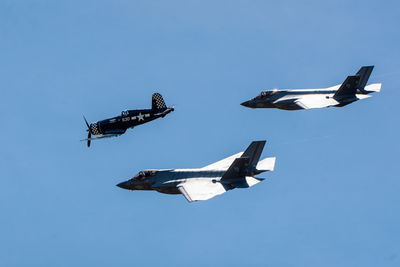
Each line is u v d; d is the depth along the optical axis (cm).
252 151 15738
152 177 16562
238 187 15300
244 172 15425
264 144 15650
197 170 16262
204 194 15062
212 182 15638
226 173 15388
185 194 15225
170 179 16250
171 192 16275
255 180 15562
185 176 16200
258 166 16238
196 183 15775
